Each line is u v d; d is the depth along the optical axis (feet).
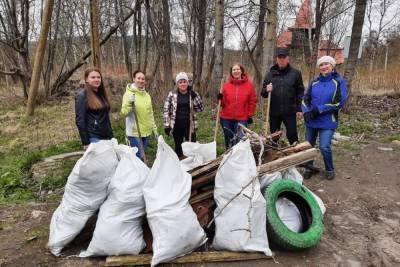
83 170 11.27
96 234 11.23
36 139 28.76
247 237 11.28
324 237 13.12
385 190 17.25
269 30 29.71
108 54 68.49
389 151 23.00
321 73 17.01
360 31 33.78
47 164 20.51
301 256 11.75
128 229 11.30
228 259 11.25
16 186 18.76
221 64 33.37
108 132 15.46
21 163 21.58
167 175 11.59
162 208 10.99
